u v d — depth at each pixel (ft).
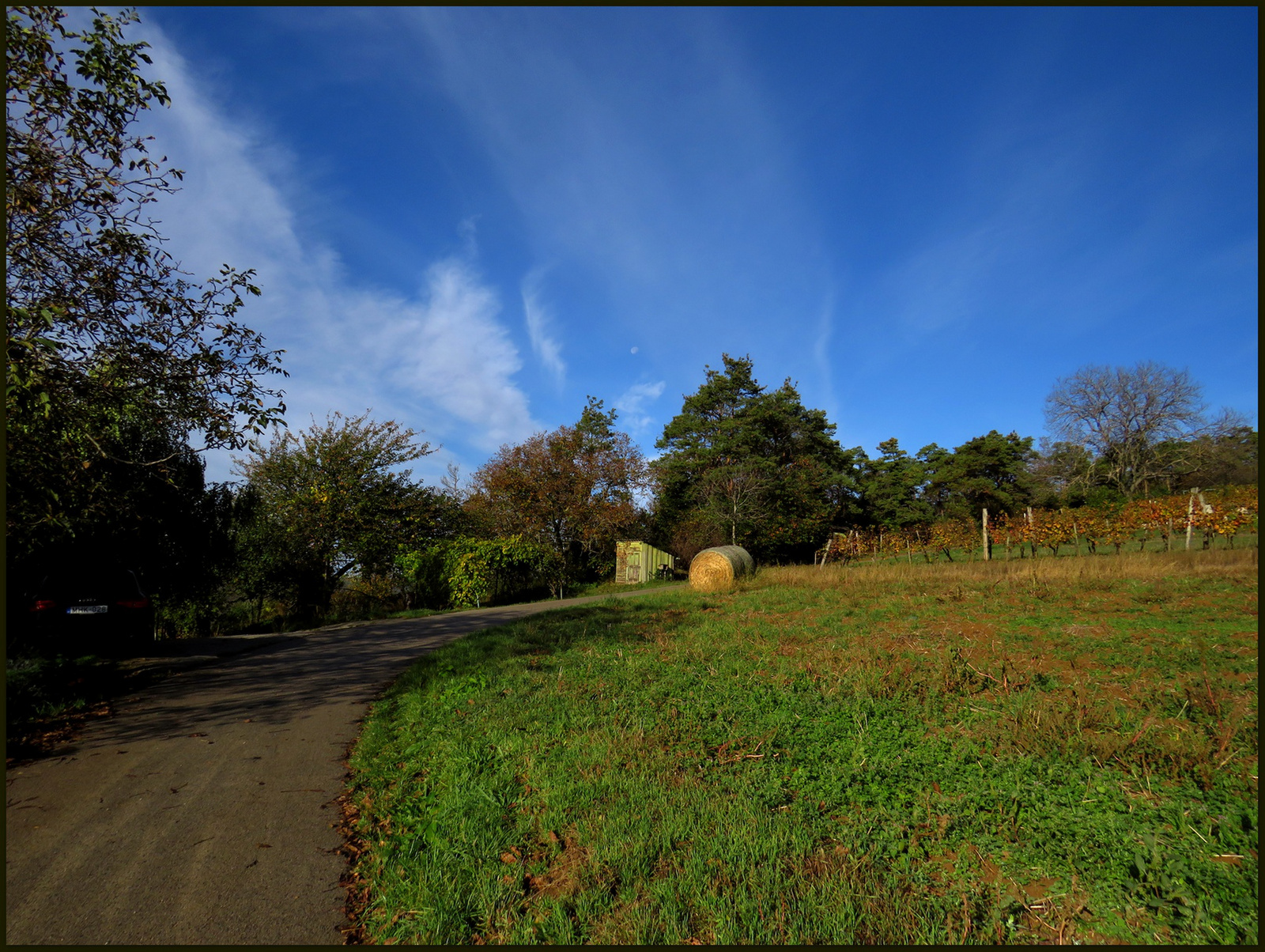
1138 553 52.26
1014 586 41.55
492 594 66.08
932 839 12.14
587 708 20.49
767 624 35.40
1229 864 10.62
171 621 53.78
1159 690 18.75
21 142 21.86
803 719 18.72
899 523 151.12
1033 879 10.79
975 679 21.15
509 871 11.68
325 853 13.05
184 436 39.04
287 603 63.93
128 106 24.22
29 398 21.02
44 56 22.40
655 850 11.87
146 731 20.81
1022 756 14.94
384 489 74.23
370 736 19.80
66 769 17.53
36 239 22.94
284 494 68.49
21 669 27.37
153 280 25.67
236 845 13.33
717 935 9.54
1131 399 142.72
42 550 34.60
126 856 12.85
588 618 43.73
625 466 100.17
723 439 129.49
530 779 15.47
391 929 10.38
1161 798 12.85
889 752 15.85
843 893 10.34
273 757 18.40
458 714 20.75
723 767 15.75
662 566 101.45
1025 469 148.46
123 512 33.73
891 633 29.86
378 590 70.03
